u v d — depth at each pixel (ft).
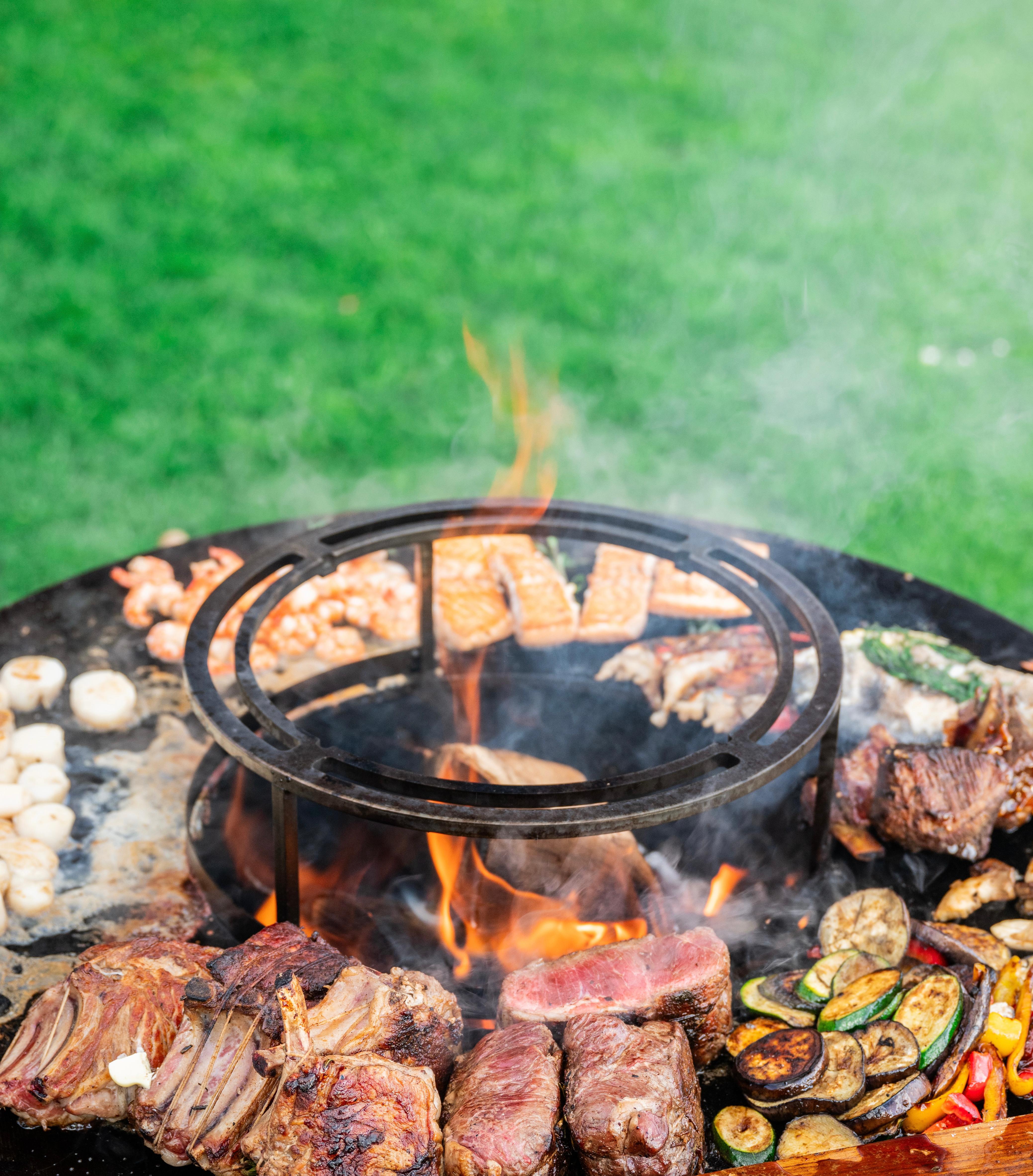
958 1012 3.89
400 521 4.56
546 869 4.19
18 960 4.18
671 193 11.66
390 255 10.28
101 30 14.20
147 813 4.59
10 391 8.29
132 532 7.20
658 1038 3.75
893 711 4.66
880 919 4.14
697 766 3.84
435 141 12.38
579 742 4.82
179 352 8.90
